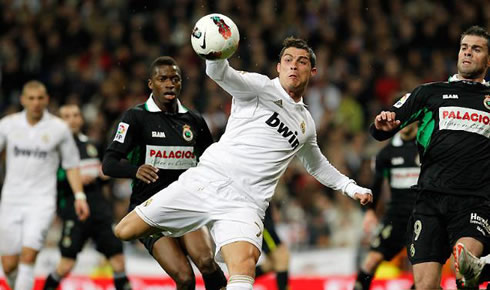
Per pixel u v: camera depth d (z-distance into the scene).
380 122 22.09
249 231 20.94
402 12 65.75
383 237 32.41
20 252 32.34
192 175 21.92
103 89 59.06
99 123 55.19
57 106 58.88
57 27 64.38
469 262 20.62
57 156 32.69
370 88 58.81
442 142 22.36
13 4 66.81
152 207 21.86
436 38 62.66
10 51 62.59
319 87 59.41
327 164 23.56
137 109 24.33
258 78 21.25
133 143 24.27
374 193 33.16
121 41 63.12
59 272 34.28
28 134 32.16
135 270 42.19
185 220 21.84
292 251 43.50
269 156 21.45
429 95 22.72
